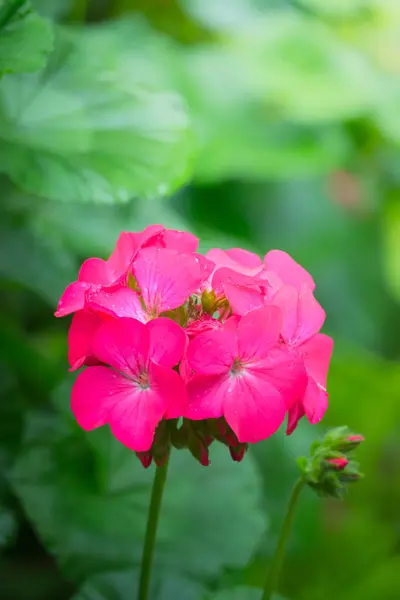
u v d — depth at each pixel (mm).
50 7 1046
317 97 1121
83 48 893
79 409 646
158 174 809
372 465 1123
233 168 1082
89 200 791
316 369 678
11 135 803
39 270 904
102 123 823
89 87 847
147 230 681
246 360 645
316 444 717
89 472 871
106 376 647
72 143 808
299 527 935
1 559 903
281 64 1158
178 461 878
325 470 705
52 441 878
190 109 1087
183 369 643
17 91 830
